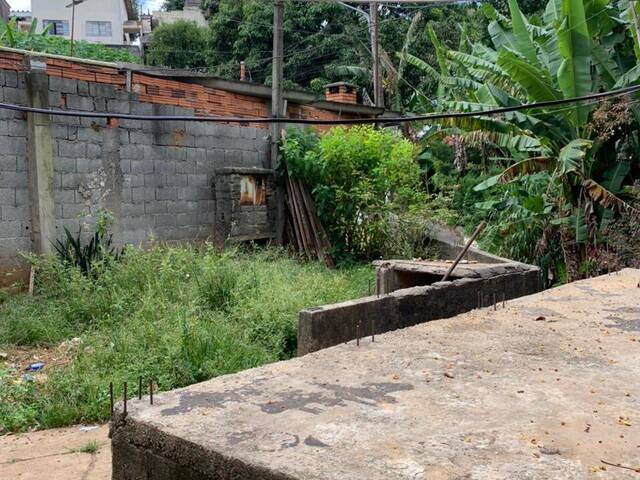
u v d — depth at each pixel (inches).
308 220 387.2
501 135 317.4
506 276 234.1
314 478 53.4
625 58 319.9
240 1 712.4
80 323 228.1
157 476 65.0
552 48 315.3
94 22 1086.4
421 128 537.6
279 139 386.9
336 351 96.1
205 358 187.0
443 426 66.5
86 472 130.7
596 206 313.1
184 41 814.5
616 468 57.2
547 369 89.0
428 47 689.0
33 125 269.4
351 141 380.5
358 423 66.6
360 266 368.5
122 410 69.8
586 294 151.4
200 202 352.2
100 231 293.0
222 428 64.7
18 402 166.1
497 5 657.0
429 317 197.2
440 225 383.9
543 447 61.6
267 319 219.8
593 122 298.2
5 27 410.6
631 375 86.8
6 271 264.8
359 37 722.8
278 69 376.8
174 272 257.1
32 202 272.7
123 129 308.0
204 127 352.2
